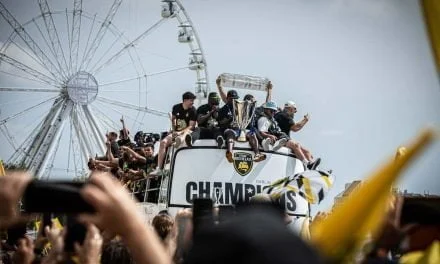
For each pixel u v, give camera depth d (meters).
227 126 10.55
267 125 10.78
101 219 1.50
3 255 4.39
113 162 14.98
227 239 1.24
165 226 5.21
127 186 13.47
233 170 10.25
